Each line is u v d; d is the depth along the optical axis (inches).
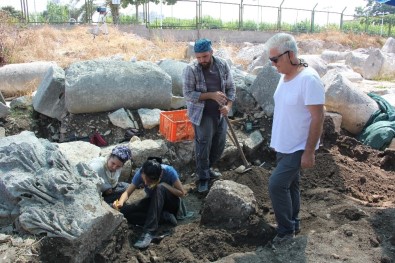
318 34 980.6
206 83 177.0
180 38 862.5
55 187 132.9
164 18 966.4
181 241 146.4
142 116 231.1
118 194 175.2
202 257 140.1
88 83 225.3
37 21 794.2
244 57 607.2
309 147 123.7
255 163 224.5
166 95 242.2
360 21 1267.2
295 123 126.3
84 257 126.2
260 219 151.6
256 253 136.1
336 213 160.9
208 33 895.7
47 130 245.3
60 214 127.6
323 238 140.8
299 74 123.9
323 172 195.8
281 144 130.6
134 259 138.9
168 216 167.2
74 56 519.2
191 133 215.2
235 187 157.3
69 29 683.4
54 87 239.1
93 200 135.0
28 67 336.2
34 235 126.2
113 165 167.6
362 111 258.2
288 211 137.6
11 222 134.5
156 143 211.5
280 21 1088.2
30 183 133.4
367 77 543.5
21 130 240.1
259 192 180.9
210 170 199.5
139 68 239.8
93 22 818.8
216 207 154.3
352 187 189.2
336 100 256.7
